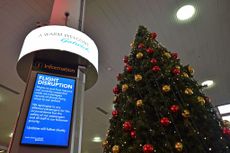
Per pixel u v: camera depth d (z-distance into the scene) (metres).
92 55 2.20
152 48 1.83
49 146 1.70
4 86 4.83
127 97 1.58
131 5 3.32
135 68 1.73
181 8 3.40
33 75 1.99
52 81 2.00
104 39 3.86
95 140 8.79
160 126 1.36
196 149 1.29
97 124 7.29
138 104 1.46
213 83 5.41
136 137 1.34
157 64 1.71
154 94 1.51
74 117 1.90
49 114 1.82
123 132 1.44
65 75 2.10
